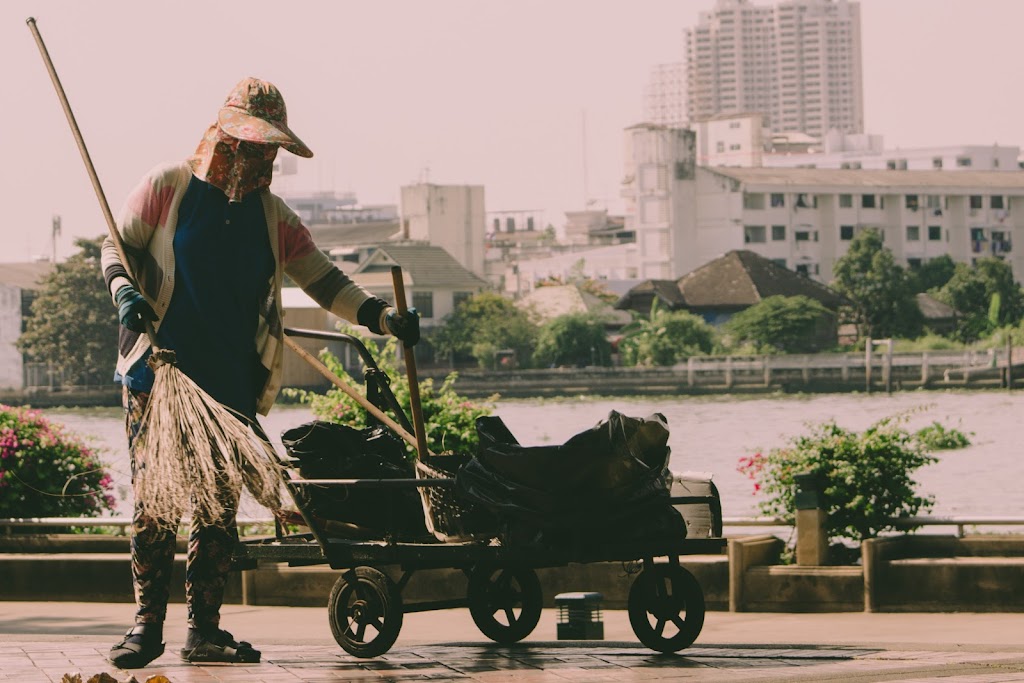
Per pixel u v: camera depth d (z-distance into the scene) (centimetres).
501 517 727
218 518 686
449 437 1324
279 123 727
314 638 964
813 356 9531
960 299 11931
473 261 14338
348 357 9625
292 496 720
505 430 764
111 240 715
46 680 656
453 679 664
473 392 10000
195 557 723
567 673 677
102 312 10831
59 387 10844
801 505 1245
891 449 1310
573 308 11238
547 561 723
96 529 1480
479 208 14350
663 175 12975
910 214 13300
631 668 693
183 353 712
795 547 1290
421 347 11250
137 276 720
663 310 10975
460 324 11238
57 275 10894
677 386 9600
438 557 737
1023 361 9612
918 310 11362
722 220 12850
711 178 12925
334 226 15250
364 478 776
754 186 12744
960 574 1162
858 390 9388
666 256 12988
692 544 734
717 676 659
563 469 712
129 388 712
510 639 838
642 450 725
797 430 6744
